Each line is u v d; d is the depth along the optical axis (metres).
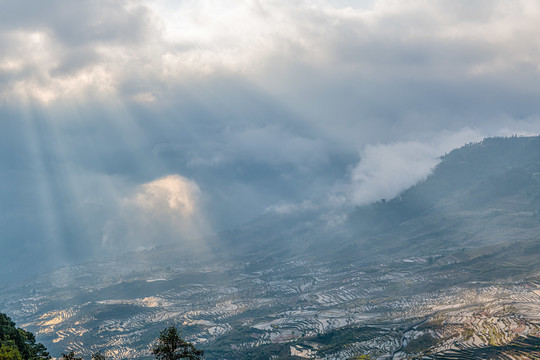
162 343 129.00
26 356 178.25
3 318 198.38
